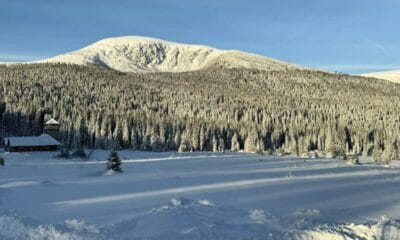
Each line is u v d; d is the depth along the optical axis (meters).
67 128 145.62
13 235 18.19
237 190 41.75
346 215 26.98
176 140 152.12
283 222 21.03
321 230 17.77
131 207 28.53
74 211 26.73
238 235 17.61
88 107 182.25
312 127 177.12
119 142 144.88
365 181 57.91
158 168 81.12
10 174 65.25
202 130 156.00
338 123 187.75
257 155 136.75
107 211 26.67
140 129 150.50
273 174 68.12
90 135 145.12
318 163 106.88
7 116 160.38
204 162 100.44
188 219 20.02
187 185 46.84
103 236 17.59
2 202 29.95
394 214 28.28
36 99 185.00
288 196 37.38
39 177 59.97
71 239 17.36
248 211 23.86
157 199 33.44
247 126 173.75
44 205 29.52
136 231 18.53
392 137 162.88
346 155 126.31
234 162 103.00
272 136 172.88
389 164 114.75
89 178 57.28
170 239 16.92
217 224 19.53
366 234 17.98
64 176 61.94
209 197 35.34
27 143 122.50
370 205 32.78
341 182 54.97
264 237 17.27
